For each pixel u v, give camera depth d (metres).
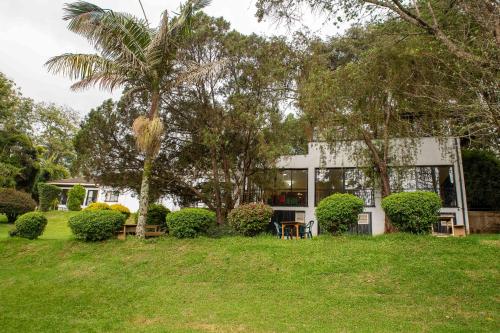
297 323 5.66
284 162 17.56
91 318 6.18
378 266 8.27
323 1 9.22
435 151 16.23
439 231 15.02
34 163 27.64
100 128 13.40
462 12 8.53
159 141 11.75
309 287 7.55
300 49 13.60
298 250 9.64
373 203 16.78
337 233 10.90
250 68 13.35
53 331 5.53
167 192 15.54
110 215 11.84
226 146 13.99
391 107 13.34
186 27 12.00
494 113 7.04
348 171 17.84
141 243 11.20
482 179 17.66
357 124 12.71
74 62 10.83
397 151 14.48
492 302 6.20
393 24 10.48
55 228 19.42
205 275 8.71
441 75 10.23
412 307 6.23
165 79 12.68
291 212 18.25
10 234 12.84
